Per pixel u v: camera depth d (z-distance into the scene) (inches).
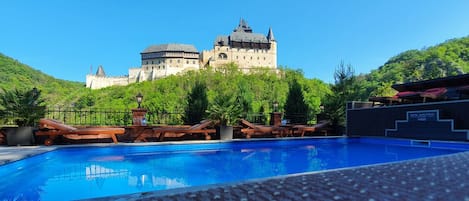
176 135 333.7
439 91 472.1
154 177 161.2
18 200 116.6
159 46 3774.6
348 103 518.6
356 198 90.6
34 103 260.8
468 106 336.5
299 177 121.0
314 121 568.7
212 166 199.0
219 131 336.2
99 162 210.7
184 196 91.0
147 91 2388.0
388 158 252.1
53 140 268.4
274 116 435.5
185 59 3730.3
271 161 226.5
